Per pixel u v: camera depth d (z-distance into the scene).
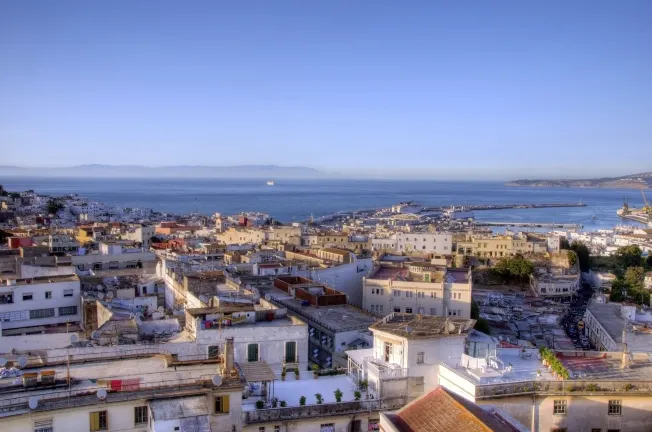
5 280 93.25
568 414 49.75
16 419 37.59
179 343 60.62
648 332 119.19
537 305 197.75
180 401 41.06
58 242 163.88
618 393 49.78
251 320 68.69
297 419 49.78
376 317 95.19
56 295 91.75
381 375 53.53
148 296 96.00
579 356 59.81
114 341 63.25
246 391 53.44
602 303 168.88
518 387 49.66
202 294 86.94
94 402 39.47
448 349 55.28
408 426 40.59
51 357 51.53
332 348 86.19
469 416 38.88
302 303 103.31
